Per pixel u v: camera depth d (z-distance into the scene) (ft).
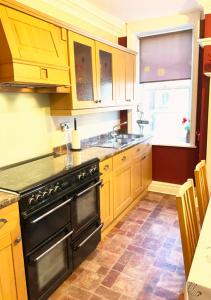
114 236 8.70
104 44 9.16
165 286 6.37
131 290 6.26
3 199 4.61
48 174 6.09
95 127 11.16
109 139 11.99
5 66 5.50
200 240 3.95
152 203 11.41
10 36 5.40
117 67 10.21
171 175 12.48
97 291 6.25
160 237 8.59
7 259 4.77
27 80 5.75
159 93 12.69
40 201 5.43
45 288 5.83
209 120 9.91
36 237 5.40
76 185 6.66
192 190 5.13
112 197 8.79
